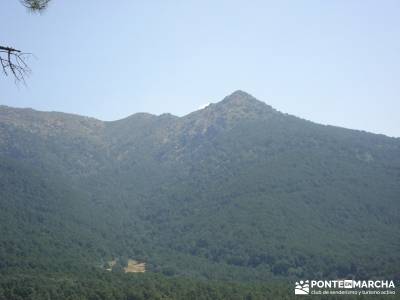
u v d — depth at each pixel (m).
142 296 128.25
